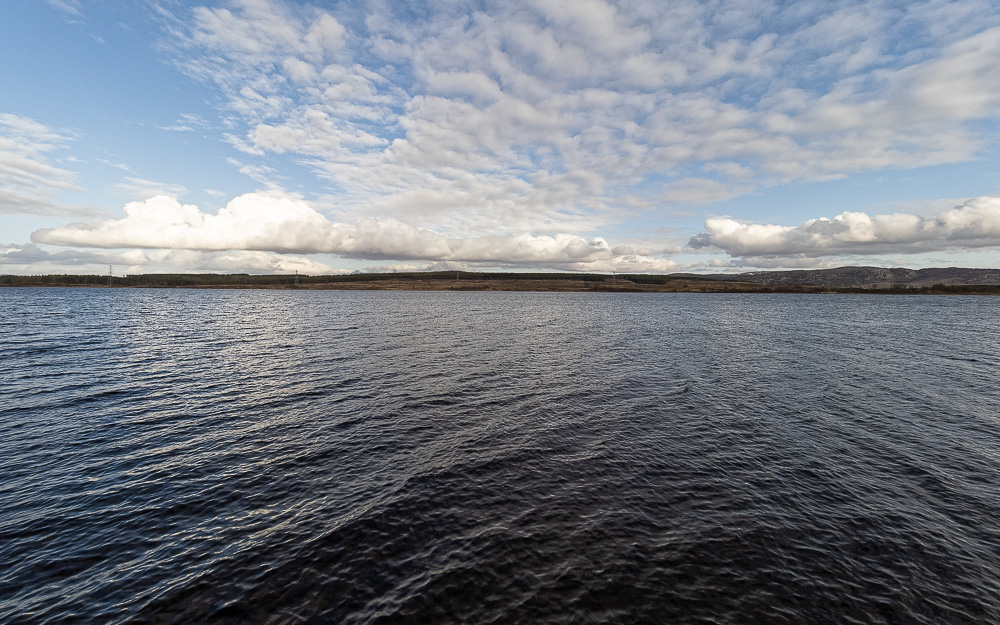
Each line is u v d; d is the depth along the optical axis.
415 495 14.52
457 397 26.67
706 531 12.60
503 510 13.66
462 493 14.70
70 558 11.27
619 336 59.81
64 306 106.56
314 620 9.39
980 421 22.58
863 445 19.23
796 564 11.27
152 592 10.13
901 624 9.48
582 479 15.80
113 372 32.16
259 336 54.38
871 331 67.94
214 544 11.90
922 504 14.22
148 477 15.71
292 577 10.63
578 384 30.38
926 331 67.94
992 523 13.17
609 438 19.91
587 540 12.13
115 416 22.28
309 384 29.44
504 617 9.51
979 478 16.05
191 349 43.22
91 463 16.80
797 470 16.64
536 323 78.69
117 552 11.55
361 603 9.85
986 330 69.81
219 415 22.70
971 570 11.10
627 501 14.24
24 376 30.38
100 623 9.27
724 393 28.19
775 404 25.69
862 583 10.62
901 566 11.23
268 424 21.41
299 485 15.23
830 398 27.03
